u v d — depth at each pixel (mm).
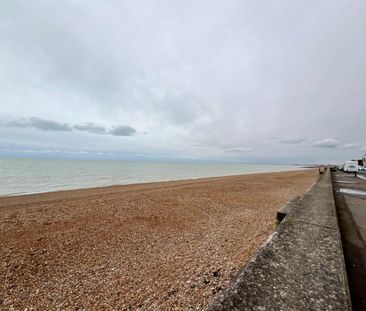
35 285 3461
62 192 16266
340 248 2598
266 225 6414
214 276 3564
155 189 16953
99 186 21172
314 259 2283
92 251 4762
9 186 20938
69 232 6117
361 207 7441
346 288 1771
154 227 6480
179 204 10094
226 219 7285
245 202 10453
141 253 4617
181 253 4559
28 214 8414
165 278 3572
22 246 5098
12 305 2994
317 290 1733
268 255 2359
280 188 16547
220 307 1501
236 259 4168
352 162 35281
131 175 40219
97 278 3637
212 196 12508
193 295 3078
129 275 3711
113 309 2863
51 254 4629
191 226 6531
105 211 8727
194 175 43969
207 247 4848
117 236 5719
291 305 1543
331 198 6301
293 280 1871
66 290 3320
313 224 3594
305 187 17203
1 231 6273
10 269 3977
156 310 2805
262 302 1565
